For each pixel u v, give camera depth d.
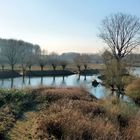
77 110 15.55
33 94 21.64
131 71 42.94
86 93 24.95
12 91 20.92
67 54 130.88
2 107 16.45
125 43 55.50
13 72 73.38
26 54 98.56
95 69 86.81
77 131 11.64
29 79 64.38
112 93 36.91
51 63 86.69
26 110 17.16
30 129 12.51
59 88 25.80
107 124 13.14
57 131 12.12
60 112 14.55
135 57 55.72
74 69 89.75
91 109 17.00
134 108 20.83
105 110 17.28
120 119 15.48
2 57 89.44
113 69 40.12
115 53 54.94
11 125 12.96
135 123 14.27
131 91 33.78
